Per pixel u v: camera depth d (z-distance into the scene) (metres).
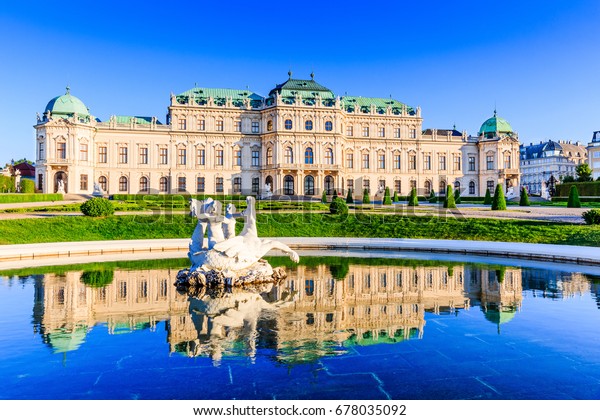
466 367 10.84
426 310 16.20
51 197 72.12
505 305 16.84
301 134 93.88
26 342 12.60
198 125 95.69
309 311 16.06
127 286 20.38
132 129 92.19
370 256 31.00
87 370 10.60
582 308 16.36
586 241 34.75
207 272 20.52
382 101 108.88
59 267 25.80
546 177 165.75
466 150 108.69
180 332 13.59
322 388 9.66
